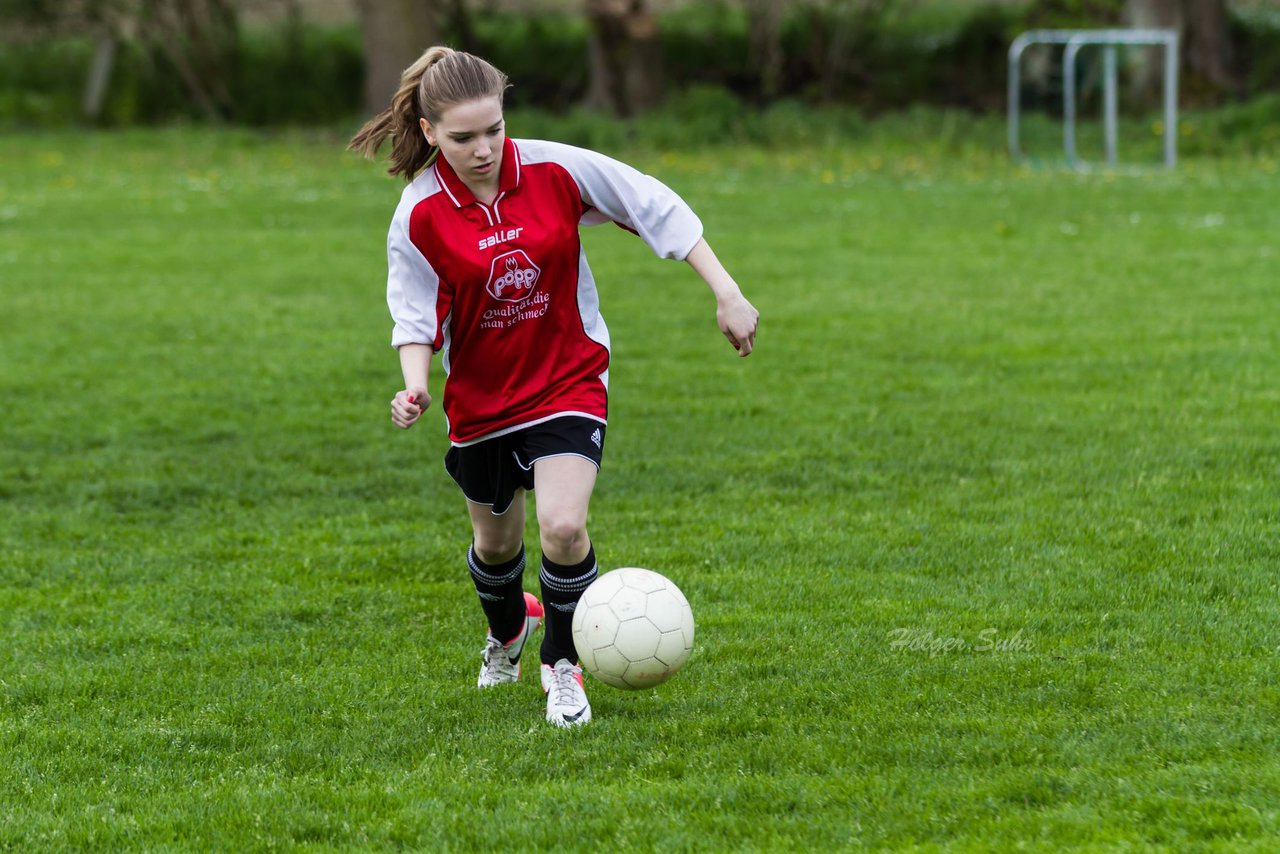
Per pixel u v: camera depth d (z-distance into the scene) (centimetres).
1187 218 5881
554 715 1558
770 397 3212
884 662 1706
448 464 1609
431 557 2241
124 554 2292
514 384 1522
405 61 9744
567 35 11838
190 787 1433
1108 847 1195
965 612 1889
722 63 11569
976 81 11231
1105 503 2366
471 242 1468
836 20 11312
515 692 1680
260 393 3359
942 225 5891
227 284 4806
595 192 1515
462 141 1420
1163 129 8838
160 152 9388
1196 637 1752
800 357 3609
